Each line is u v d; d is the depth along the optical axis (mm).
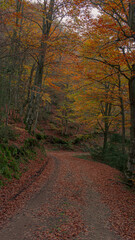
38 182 10422
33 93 16953
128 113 17531
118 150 18734
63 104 31891
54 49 11883
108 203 8375
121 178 12781
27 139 15469
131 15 9516
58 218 6320
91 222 6273
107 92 14906
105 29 9258
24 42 10273
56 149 29391
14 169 10219
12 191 8164
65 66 14578
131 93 10914
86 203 8109
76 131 37125
